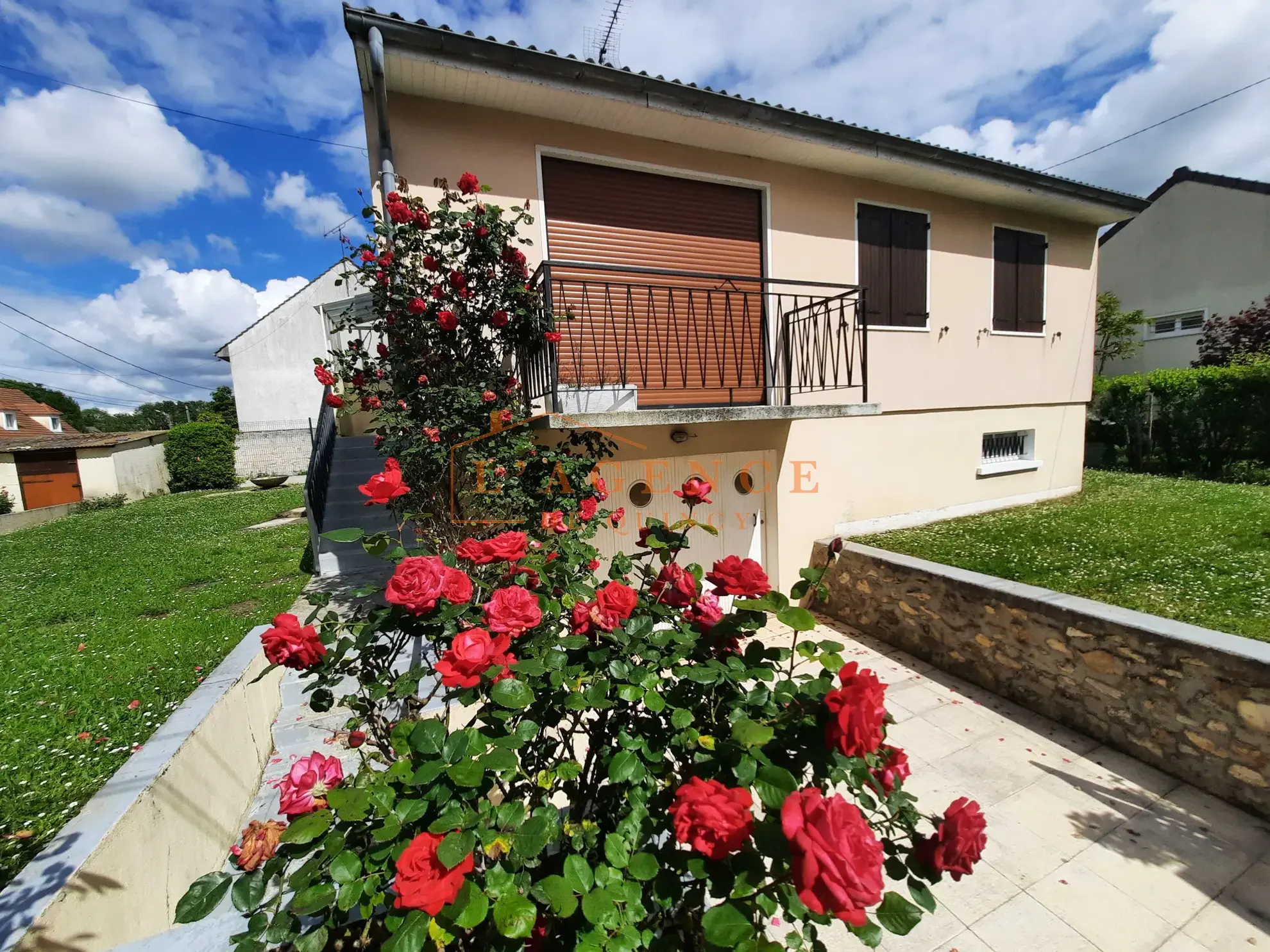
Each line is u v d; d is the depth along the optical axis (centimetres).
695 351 541
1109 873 238
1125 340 1462
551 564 179
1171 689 295
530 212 450
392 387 390
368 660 148
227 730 281
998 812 278
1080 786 293
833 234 593
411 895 84
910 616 465
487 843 94
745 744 101
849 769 108
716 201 539
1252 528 561
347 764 319
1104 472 1122
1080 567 462
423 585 129
